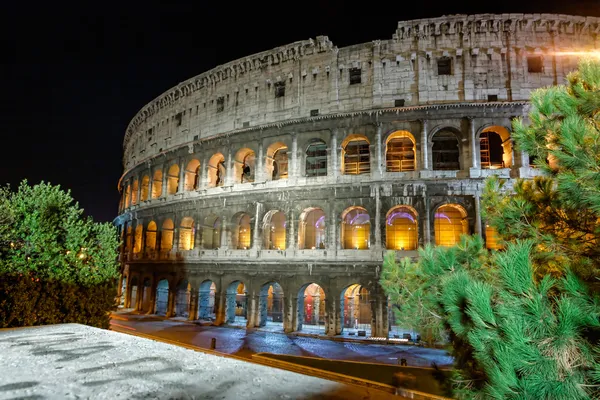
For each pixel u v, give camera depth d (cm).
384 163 5306
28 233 2658
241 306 6738
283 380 736
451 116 5156
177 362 866
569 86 1227
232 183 6325
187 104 7281
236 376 758
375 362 3747
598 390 774
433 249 1633
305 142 5772
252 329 5484
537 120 1269
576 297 855
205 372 784
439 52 5362
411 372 3241
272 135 6012
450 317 1149
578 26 5162
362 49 5684
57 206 2889
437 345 4450
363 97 5544
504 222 1453
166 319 6456
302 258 5353
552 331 789
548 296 920
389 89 5438
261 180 6031
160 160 7581
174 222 6931
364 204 5238
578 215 1321
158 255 7025
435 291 1494
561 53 5125
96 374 764
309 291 6128
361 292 5591
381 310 4866
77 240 2877
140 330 5447
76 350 988
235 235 6194
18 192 2798
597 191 1016
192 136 7038
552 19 5159
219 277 6053
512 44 5200
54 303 2606
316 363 3616
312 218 6003
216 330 5506
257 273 5675
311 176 5941
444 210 5312
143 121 8462
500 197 1589
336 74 5747
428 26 5406
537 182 1458
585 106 1117
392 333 4888
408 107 5212
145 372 781
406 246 5359
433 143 5747
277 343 4656
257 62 6378
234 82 6606
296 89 5966
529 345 793
